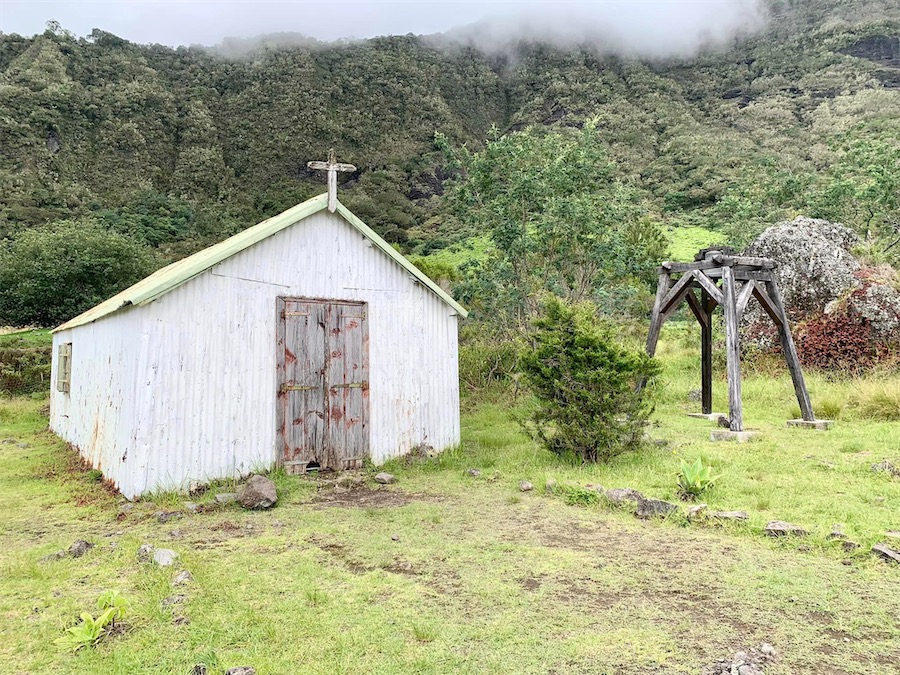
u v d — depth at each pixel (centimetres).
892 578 418
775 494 605
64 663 332
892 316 1366
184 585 432
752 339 1568
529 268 1553
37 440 1186
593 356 776
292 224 826
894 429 871
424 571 457
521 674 308
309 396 823
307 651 336
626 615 374
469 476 794
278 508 657
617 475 712
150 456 690
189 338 727
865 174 2791
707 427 998
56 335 1338
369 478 802
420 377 946
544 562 470
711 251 1029
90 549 517
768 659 317
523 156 1491
